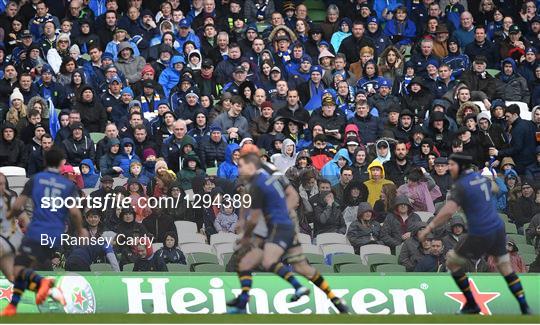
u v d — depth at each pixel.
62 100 63.25
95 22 69.50
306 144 59.47
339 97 64.69
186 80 63.06
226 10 72.00
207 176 46.59
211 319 38.59
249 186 43.09
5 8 72.31
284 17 72.38
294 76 66.19
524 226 47.22
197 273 45.84
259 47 67.38
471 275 46.44
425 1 74.62
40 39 67.75
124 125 59.19
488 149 59.75
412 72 66.69
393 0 75.12
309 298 45.62
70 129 56.91
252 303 45.31
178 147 57.72
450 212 40.03
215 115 61.59
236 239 45.84
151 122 59.97
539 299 46.41
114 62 65.69
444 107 61.94
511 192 47.41
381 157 55.38
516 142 60.28
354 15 74.31
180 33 68.75
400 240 47.06
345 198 47.22
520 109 65.12
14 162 58.09
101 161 56.19
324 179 47.25
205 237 46.38
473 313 41.41
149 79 64.06
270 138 59.41
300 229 47.00
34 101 59.56
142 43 68.62
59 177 40.97
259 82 65.12
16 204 40.75
